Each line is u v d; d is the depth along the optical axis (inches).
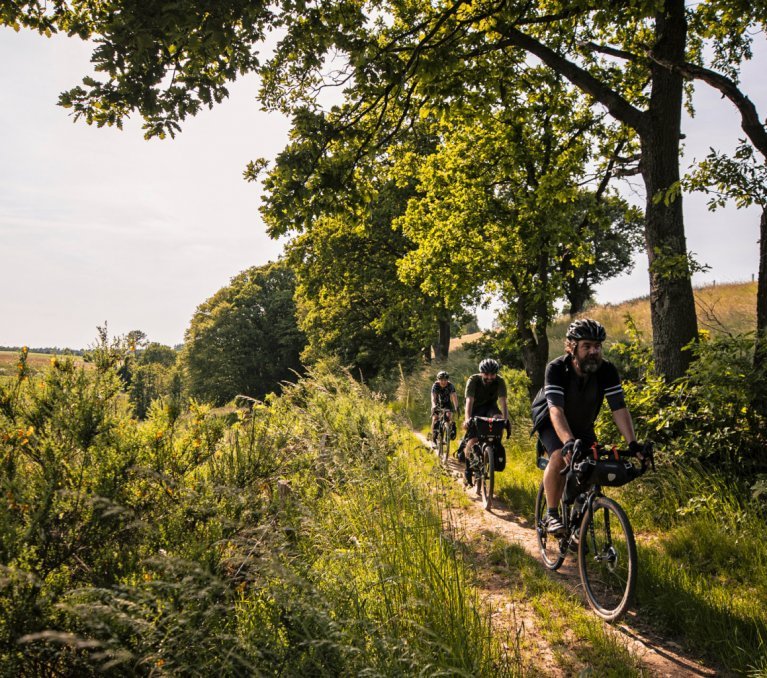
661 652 138.5
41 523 96.1
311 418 217.9
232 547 115.6
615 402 176.9
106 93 245.6
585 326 173.2
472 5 392.2
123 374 142.6
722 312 590.9
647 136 315.9
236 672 88.4
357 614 108.3
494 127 506.6
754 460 228.4
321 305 1355.8
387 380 1175.6
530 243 495.2
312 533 146.6
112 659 82.5
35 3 304.0
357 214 354.3
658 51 308.8
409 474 191.8
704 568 185.0
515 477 348.8
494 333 877.8
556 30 449.1
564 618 157.8
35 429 121.6
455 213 549.6
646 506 242.7
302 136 324.8
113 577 98.0
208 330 2249.0
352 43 309.3
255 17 249.1
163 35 232.1
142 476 123.0
